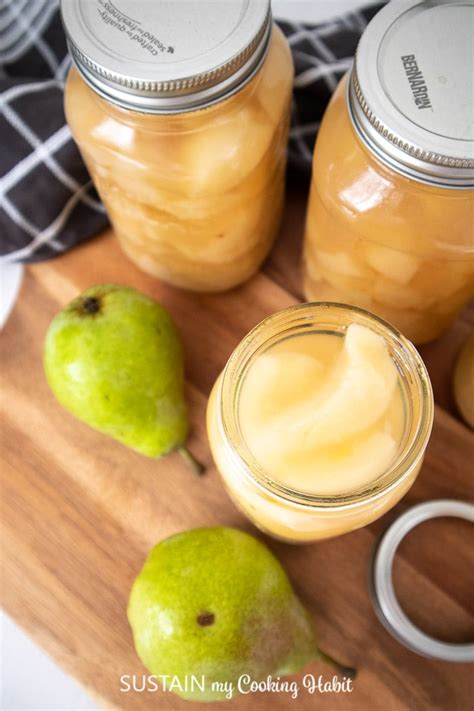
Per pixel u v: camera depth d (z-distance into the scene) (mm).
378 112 385
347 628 482
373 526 497
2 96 510
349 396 396
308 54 527
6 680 538
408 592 484
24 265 552
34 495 503
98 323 466
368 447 393
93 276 550
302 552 494
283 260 555
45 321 540
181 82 394
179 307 542
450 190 395
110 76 396
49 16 555
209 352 532
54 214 529
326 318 415
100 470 508
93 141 442
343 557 493
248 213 476
